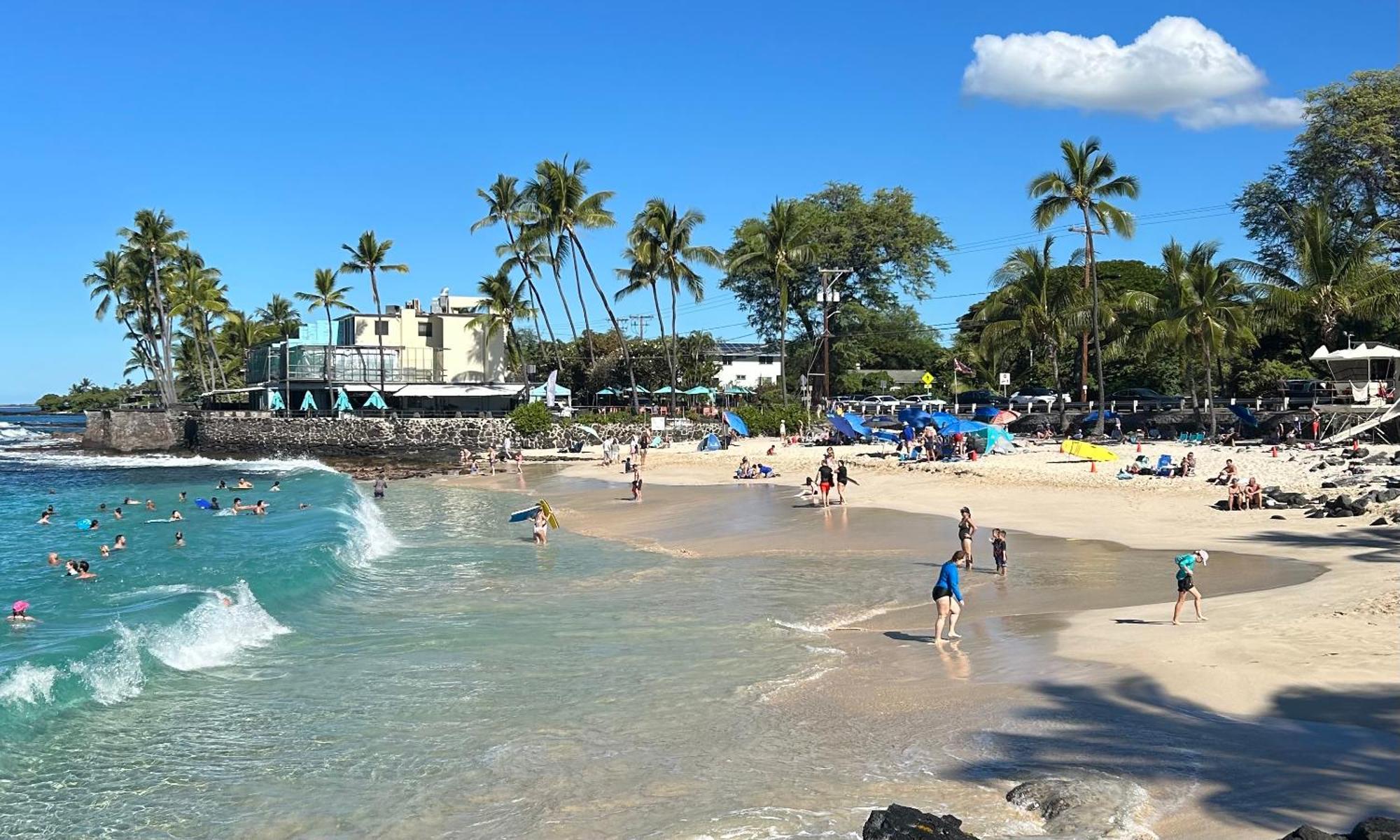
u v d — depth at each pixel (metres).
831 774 11.09
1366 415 47.09
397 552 30.53
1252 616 17.16
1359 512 28.33
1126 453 47.56
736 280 92.94
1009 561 25.52
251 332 113.75
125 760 12.12
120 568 25.97
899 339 117.19
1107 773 10.67
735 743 12.30
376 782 11.32
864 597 21.88
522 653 17.27
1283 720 11.97
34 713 13.55
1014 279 64.19
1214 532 28.39
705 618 20.05
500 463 64.75
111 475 62.47
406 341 82.38
